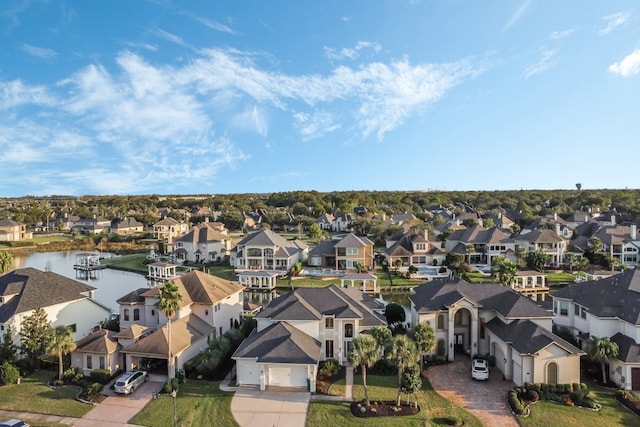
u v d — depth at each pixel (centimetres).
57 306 4600
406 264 10356
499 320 4288
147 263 11150
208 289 4947
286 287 8444
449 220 15162
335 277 9150
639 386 3522
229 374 3956
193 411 3212
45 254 13875
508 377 3791
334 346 4150
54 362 4066
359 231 15988
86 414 3181
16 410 3231
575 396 3353
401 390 3256
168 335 3959
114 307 6850
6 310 4278
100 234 16950
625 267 8819
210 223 15362
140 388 3647
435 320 4303
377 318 4366
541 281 8275
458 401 3378
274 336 3875
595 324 4169
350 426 2984
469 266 9425
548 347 3519
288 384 3653
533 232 10325
